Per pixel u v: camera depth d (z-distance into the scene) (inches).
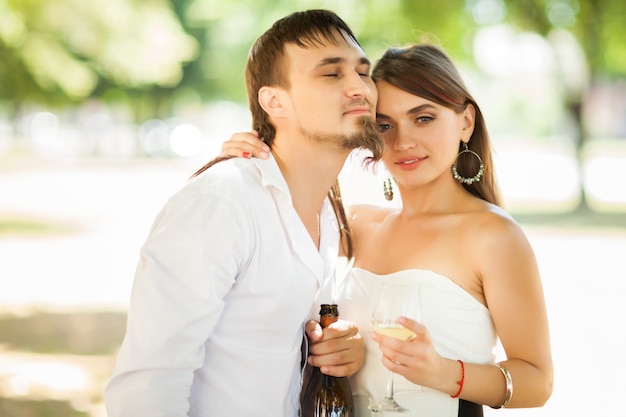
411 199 104.5
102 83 1533.0
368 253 106.3
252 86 99.5
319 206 99.7
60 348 267.1
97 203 707.4
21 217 614.9
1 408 207.9
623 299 326.0
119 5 1001.5
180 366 86.3
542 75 1809.8
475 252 96.2
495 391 91.1
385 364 89.1
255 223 91.0
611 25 650.8
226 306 92.0
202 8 941.2
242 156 95.5
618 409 203.9
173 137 1486.2
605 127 1863.9
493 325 98.0
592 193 788.0
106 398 88.1
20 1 831.7
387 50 104.9
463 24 673.0
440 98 99.7
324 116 93.5
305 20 95.7
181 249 87.3
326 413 96.3
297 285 94.0
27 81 935.0
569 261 413.4
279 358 93.4
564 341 268.8
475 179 105.5
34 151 1594.5
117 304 331.0
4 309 322.7
